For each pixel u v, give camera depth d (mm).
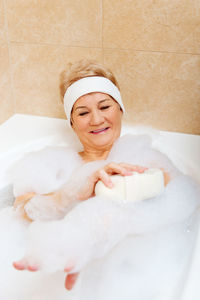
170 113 1482
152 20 1333
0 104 1585
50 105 1640
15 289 925
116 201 934
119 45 1419
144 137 1241
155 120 1519
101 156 1242
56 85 1583
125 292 845
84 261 854
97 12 1382
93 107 1142
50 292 901
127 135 1242
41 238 872
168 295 796
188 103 1438
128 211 931
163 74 1417
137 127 1487
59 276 935
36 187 1178
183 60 1363
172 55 1368
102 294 850
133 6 1331
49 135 1511
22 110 1696
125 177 917
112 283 864
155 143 1402
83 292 863
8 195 1272
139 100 1503
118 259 904
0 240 1055
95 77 1162
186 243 927
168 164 1134
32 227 914
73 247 859
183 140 1439
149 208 949
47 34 1487
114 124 1181
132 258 904
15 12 1479
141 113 1526
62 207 1084
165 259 896
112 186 926
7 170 1362
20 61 1581
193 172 1245
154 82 1444
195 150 1363
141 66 1432
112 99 1188
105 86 1160
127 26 1374
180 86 1417
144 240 930
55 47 1504
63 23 1446
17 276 957
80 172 1106
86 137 1193
